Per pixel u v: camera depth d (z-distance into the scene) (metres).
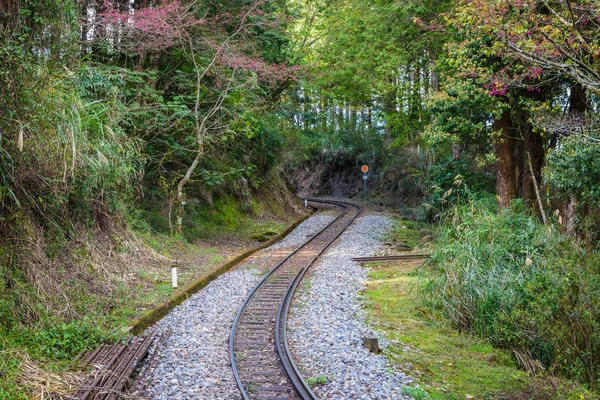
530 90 14.25
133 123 15.34
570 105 13.83
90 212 12.04
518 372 7.73
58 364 6.85
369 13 19.25
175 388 6.50
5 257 8.20
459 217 12.65
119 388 6.30
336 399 6.15
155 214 18.00
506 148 16.55
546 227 10.91
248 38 18.69
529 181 16.36
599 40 9.03
